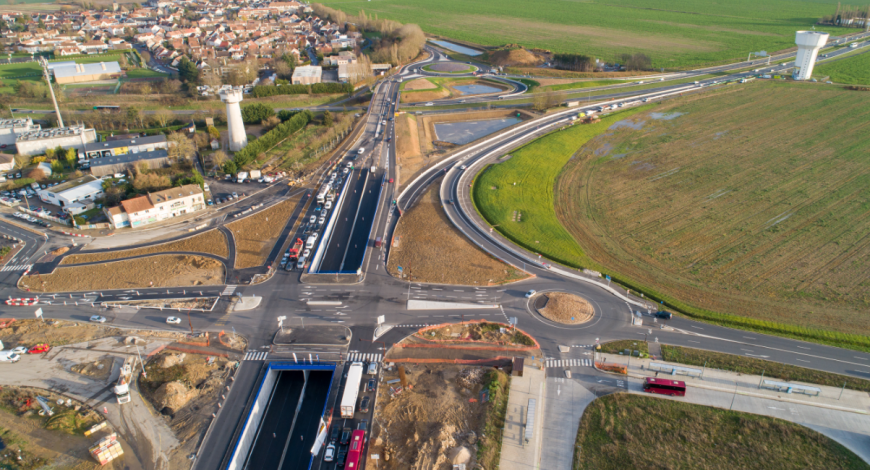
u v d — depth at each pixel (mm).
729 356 137125
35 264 174000
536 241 188750
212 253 181125
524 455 112188
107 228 194500
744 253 182250
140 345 141125
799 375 130625
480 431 117500
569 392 126938
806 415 120250
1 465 108625
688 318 151750
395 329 146625
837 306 155375
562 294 159750
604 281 167250
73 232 192250
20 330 145625
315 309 154625
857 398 124625
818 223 199250
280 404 133375
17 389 127312
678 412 121250
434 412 122000
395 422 120125
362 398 124562
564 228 198375
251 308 155000
